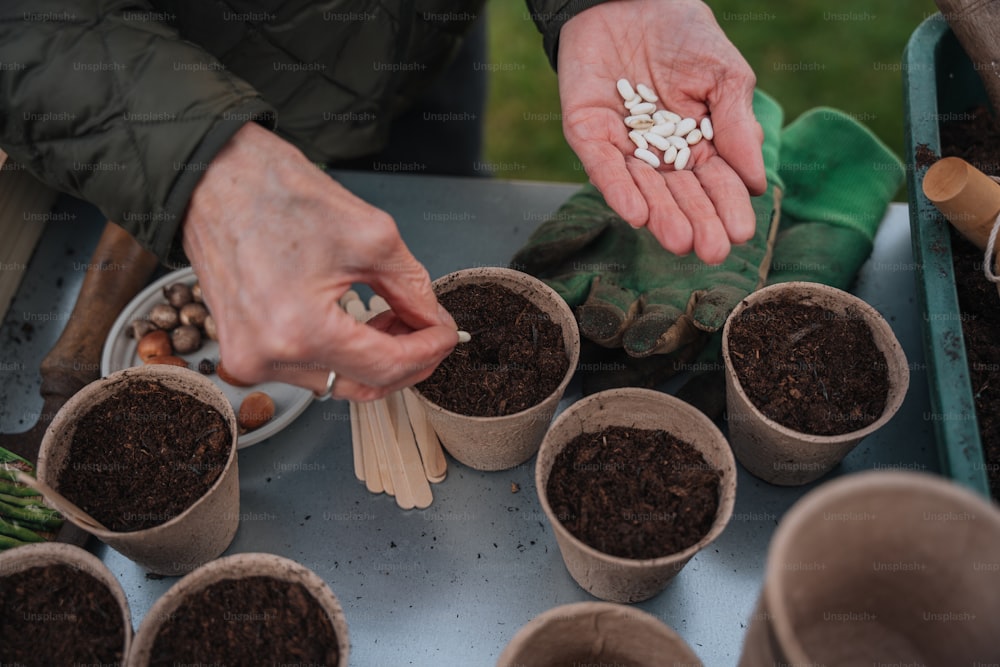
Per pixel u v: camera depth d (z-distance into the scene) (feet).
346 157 2.67
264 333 1.76
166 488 1.91
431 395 1.99
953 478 1.81
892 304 2.27
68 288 2.36
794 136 2.46
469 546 2.00
